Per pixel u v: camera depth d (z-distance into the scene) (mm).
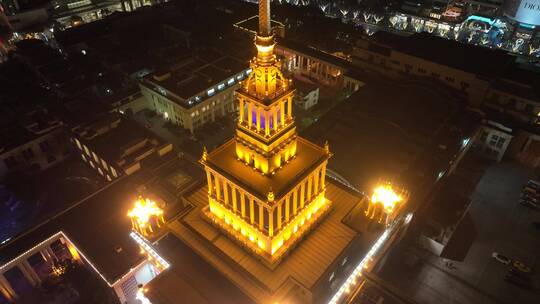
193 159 117312
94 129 107938
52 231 80000
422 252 90125
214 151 63406
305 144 65312
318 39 169250
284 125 58406
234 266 62125
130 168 97812
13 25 176375
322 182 67375
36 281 82812
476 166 113062
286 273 61219
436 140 98500
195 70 134750
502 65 115562
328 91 145750
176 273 63531
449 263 88062
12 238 78750
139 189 89938
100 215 83000
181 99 122562
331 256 63719
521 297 82375
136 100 134875
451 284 84375
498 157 114000
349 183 86562
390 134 99562
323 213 69250
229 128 130625
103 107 117875
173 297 59969
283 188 56656
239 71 134375
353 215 72625
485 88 111188
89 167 114250
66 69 142875
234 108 138375
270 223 56906
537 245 92688
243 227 63750
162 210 73062
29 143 108875
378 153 94375
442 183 100625
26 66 150375
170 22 177125
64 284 83125
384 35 134625
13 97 132125
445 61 117688
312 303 60906
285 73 154500
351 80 128875
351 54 142125
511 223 97438
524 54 166500
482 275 86062
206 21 178375
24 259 78312
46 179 111938
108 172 104812
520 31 168625
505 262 87750
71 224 81250
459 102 110875
